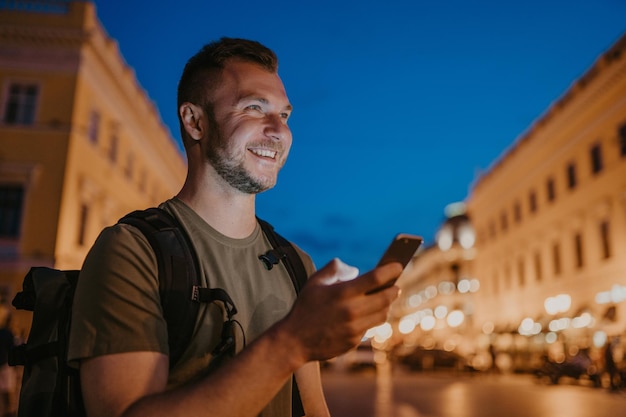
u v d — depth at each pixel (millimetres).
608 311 22703
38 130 21484
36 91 21891
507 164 35938
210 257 1361
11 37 21828
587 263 25594
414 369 32656
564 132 28203
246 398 894
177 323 1200
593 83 24734
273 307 1451
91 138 23625
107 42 24375
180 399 922
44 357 1252
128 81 26719
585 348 20969
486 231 40281
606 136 24266
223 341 1252
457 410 11391
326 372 29391
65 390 1197
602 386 18062
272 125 1478
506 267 36125
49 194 21016
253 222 1545
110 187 25641
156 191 33125
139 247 1195
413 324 65938
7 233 20812
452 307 56469
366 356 29109
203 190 1476
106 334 1052
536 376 22312
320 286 906
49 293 1295
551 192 29969
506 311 35500
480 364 29234
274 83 1542
